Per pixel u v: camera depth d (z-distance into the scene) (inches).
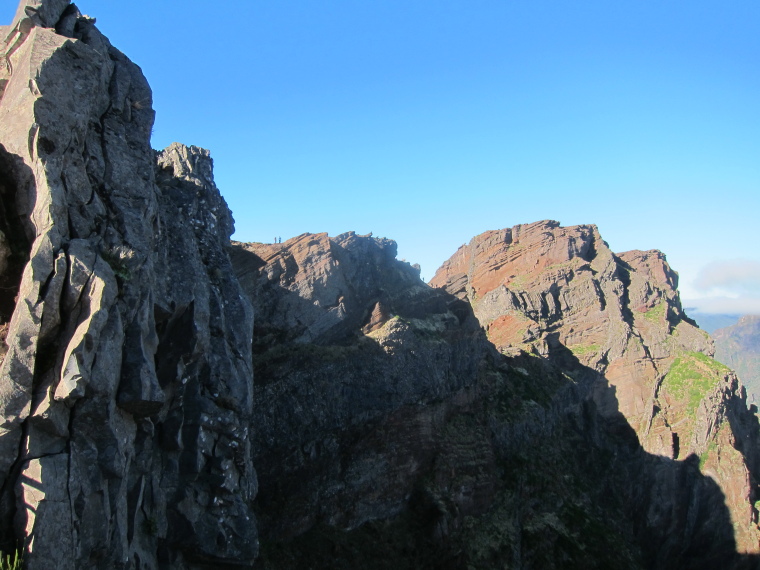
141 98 1093.1
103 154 967.0
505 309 4453.7
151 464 981.2
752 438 4308.6
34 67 862.5
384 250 2561.5
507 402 3036.4
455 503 2137.1
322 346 1959.9
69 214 845.2
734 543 3422.7
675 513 3629.4
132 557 880.3
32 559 676.7
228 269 1300.4
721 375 4151.1
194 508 1018.7
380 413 2020.2
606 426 4101.9
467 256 5585.6
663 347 4485.7
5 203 833.5
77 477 757.3
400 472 2028.8
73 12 1043.3
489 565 2063.2
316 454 1818.4
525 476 2647.6
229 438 1091.9
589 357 4303.6
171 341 1056.8
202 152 1672.0
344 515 1822.1
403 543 1897.1
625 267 5344.5
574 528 2608.3
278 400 1771.7
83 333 761.0
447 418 2367.1
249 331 1255.5
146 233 948.0
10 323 769.6
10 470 709.3
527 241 5147.6
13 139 844.6
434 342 2361.0
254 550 1069.8
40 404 729.0
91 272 801.6
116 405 835.4
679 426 3937.0
